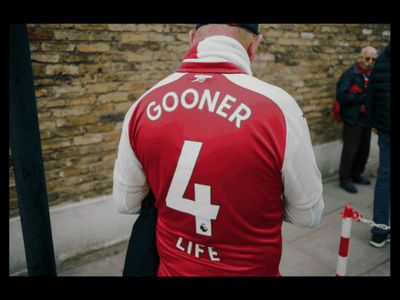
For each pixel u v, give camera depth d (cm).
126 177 115
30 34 261
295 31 425
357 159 482
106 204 324
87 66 291
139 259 123
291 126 97
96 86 299
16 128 127
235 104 97
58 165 296
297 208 107
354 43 498
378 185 330
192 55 111
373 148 582
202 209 100
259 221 101
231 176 95
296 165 97
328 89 487
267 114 95
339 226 382
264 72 412
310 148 101
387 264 317
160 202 109
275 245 107
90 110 301
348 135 451
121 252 331
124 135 111
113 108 313
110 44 298
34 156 132
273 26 402
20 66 123
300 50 438
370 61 418
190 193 100
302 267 312
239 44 109
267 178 96
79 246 315
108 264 314
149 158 105
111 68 303
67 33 276
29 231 140
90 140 307
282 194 107
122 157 114
